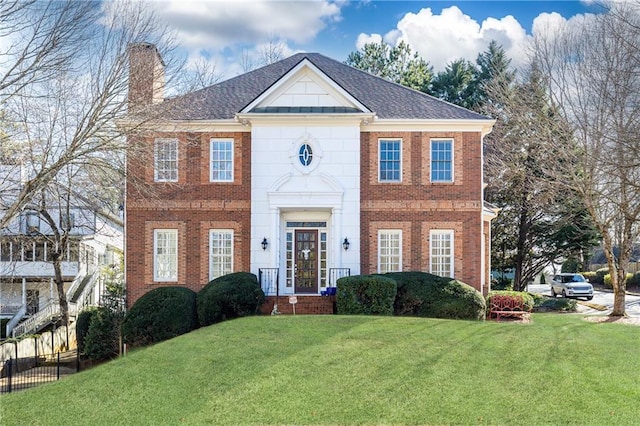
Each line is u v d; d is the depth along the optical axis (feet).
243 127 78.79
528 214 127.13
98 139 65.10
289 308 73.87
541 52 91.81
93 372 44.16
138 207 78.33
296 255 79.87
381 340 49.60
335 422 33.88
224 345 48.62
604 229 84.38
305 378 40.52
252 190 77.25
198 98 80.89
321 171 77.20
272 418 34.50
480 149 78.74
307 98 77.82
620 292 83.87
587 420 33.58
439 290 69.67
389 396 37.40
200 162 78.79
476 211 78.28
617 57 68.44
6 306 127.24
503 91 118.32
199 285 78.02
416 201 78.33
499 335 52.95
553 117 97.04
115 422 34.55
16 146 64.39
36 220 111.04
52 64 59.98
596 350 48.57
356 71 91.76
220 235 78.74
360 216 77.92
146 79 66.85
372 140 78.74
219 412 35.50
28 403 37.96
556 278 138.62
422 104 82.58
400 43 166.20
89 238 121.29
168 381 40.73
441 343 49.01
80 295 118.73
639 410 34.86
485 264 88.63
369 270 77.61
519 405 35.88
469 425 33.35
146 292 75.92
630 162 50.62
